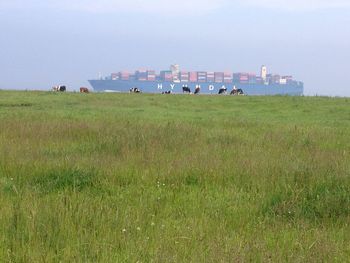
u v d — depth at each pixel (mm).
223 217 11562
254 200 13211
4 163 16984
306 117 41156
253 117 40656
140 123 30375
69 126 26594
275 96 58750
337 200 12633
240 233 10492
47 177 15344
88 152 20250
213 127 30938
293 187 14086
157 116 39344
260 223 11211
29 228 9906
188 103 52594
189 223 10891
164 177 15547
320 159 18656
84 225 10344
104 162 17672
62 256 8836
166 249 9133
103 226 10273
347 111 44750
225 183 15258
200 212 11961
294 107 48375
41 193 13461
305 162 17891
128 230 10180
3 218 10555
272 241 9969
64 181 14859
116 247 9305
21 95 57625
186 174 15961
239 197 13516
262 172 16219
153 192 13922
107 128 26578
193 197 13461
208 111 45656
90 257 8836
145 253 9008
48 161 17531
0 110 41500
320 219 11703
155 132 25172
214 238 9867
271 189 14203
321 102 51531
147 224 10789
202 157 18703
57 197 12414
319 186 14148
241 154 19938
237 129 29781
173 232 10180
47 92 62875
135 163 17578
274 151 20891
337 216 11922
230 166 17031
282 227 11031
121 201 12734
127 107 47781
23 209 11031
